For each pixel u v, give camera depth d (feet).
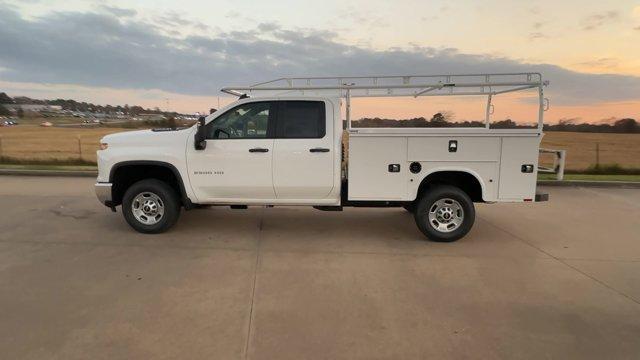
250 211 27.09
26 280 15.07
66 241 19.83
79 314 12.54
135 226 21.08
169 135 20.80
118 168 20.86
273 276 15.90
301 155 20.01
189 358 10.39
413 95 22.81
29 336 11.27
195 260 17.51
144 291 14.28
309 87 20.66
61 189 33.30
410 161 19.61
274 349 10.85
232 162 20.21
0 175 40.34
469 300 14.03
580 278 16.15
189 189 20.67
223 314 12.69
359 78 21.68
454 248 19.79
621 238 21.77
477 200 20.97
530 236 22.00
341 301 13.79
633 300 14.20
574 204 30.48
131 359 10.30
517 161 19.35
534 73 19.88
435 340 11.44
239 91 22.25
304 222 24.40
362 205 20.86
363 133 19.48
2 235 20.68
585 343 11.40
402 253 18.94
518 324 12.42
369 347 11.04
